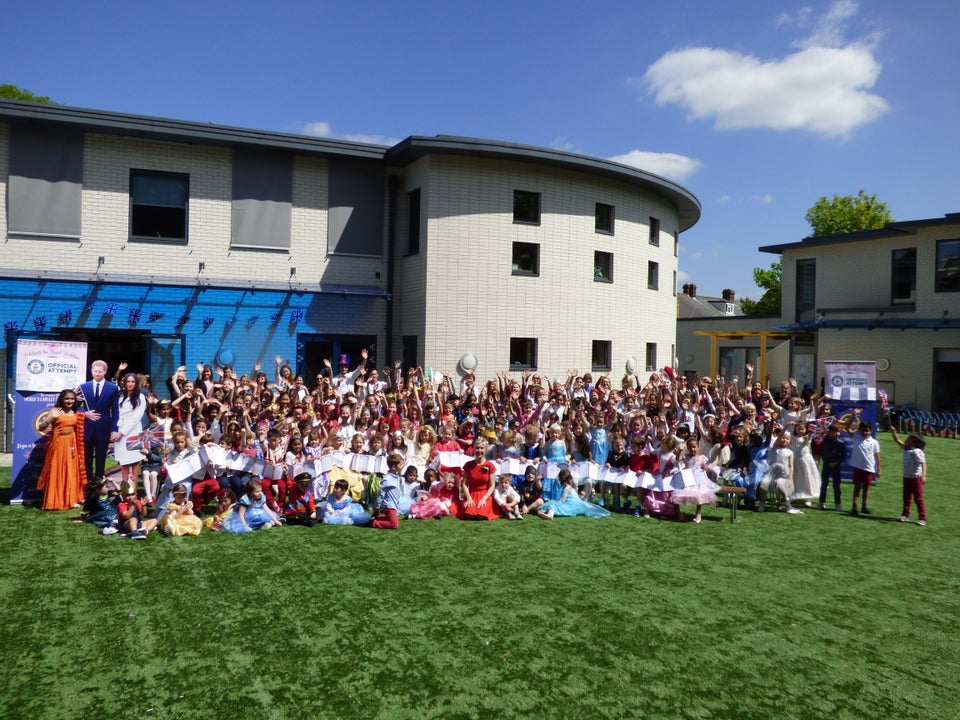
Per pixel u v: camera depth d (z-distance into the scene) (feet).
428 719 14.51
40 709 14.56
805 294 92.89
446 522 31.17
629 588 22.52
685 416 42.86
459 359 54.70
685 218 79.36
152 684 15.69
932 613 20.92
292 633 18.48
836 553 27.07
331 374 48.88
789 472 34.45
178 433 29.99
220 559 24.58
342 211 55.26
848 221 134.41
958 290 73.67
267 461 30.27
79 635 18.11
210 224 51.26
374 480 33.19
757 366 99.55
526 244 58.13
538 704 15.19
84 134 47.85
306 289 53.42
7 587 21.40
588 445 36.73
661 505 32.94
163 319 49.78
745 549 27.43
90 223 48.01
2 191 45.85
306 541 27.27
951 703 15.64
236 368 51.85
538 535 29.09
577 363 59.88
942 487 41.55
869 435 34.53
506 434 35.88
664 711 15.06
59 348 32.94
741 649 18.16
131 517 27.50
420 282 54.54
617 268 62.80
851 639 18.94
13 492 31.94
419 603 20.80
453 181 54.29
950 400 74.59
